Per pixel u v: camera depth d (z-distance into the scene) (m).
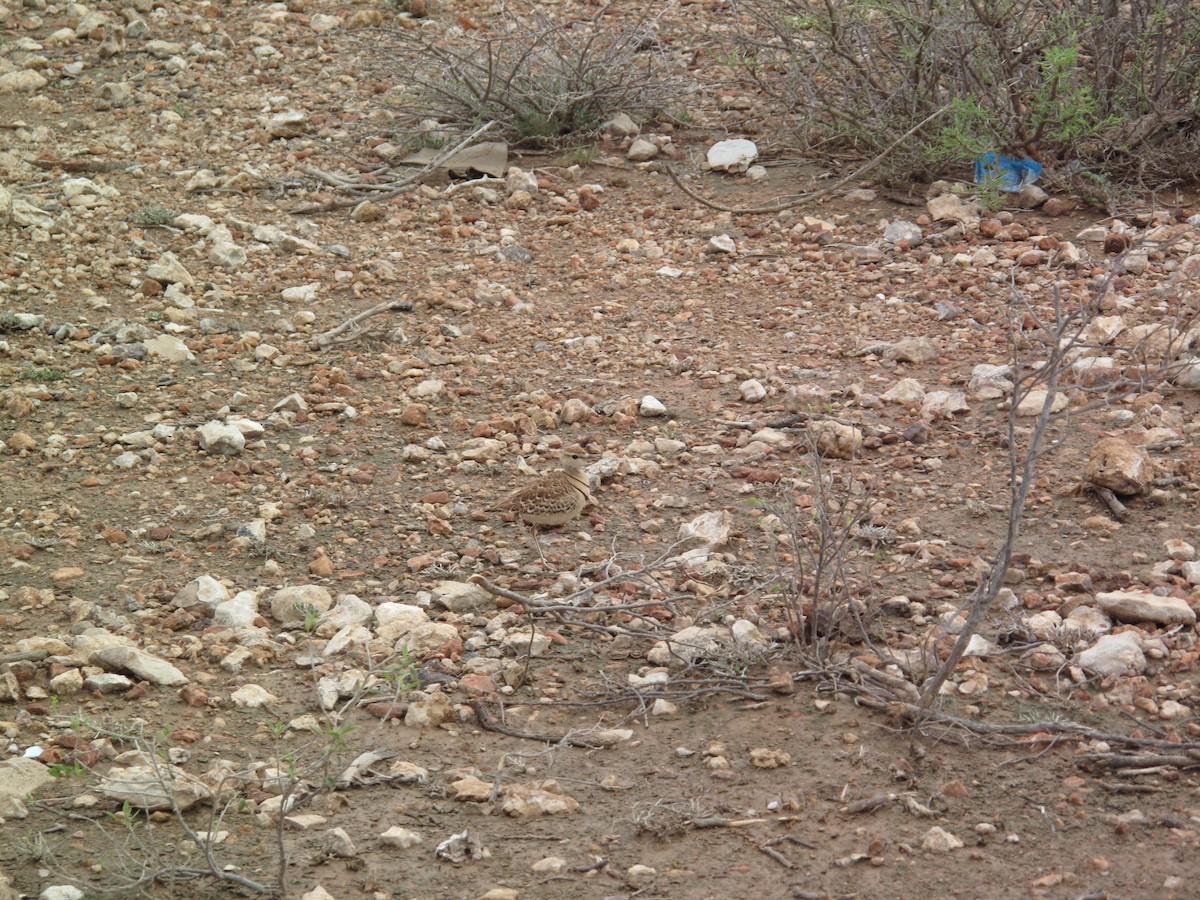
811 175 10.34
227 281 8.80
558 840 4.06
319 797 4.30
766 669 4.93
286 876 3.92
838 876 3.84
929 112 9.96
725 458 6.67
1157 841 3.90
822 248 9.24
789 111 10.77
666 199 10.12
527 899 3.80
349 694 4.86
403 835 4.06
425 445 6.89
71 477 6.53
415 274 8.97
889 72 10.43
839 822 4.07
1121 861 3.82
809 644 5.05
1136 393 6.90
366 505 6.31
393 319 8.32
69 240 9.13
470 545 5.95
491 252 9.29
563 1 13.16
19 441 6.77
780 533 5.89
